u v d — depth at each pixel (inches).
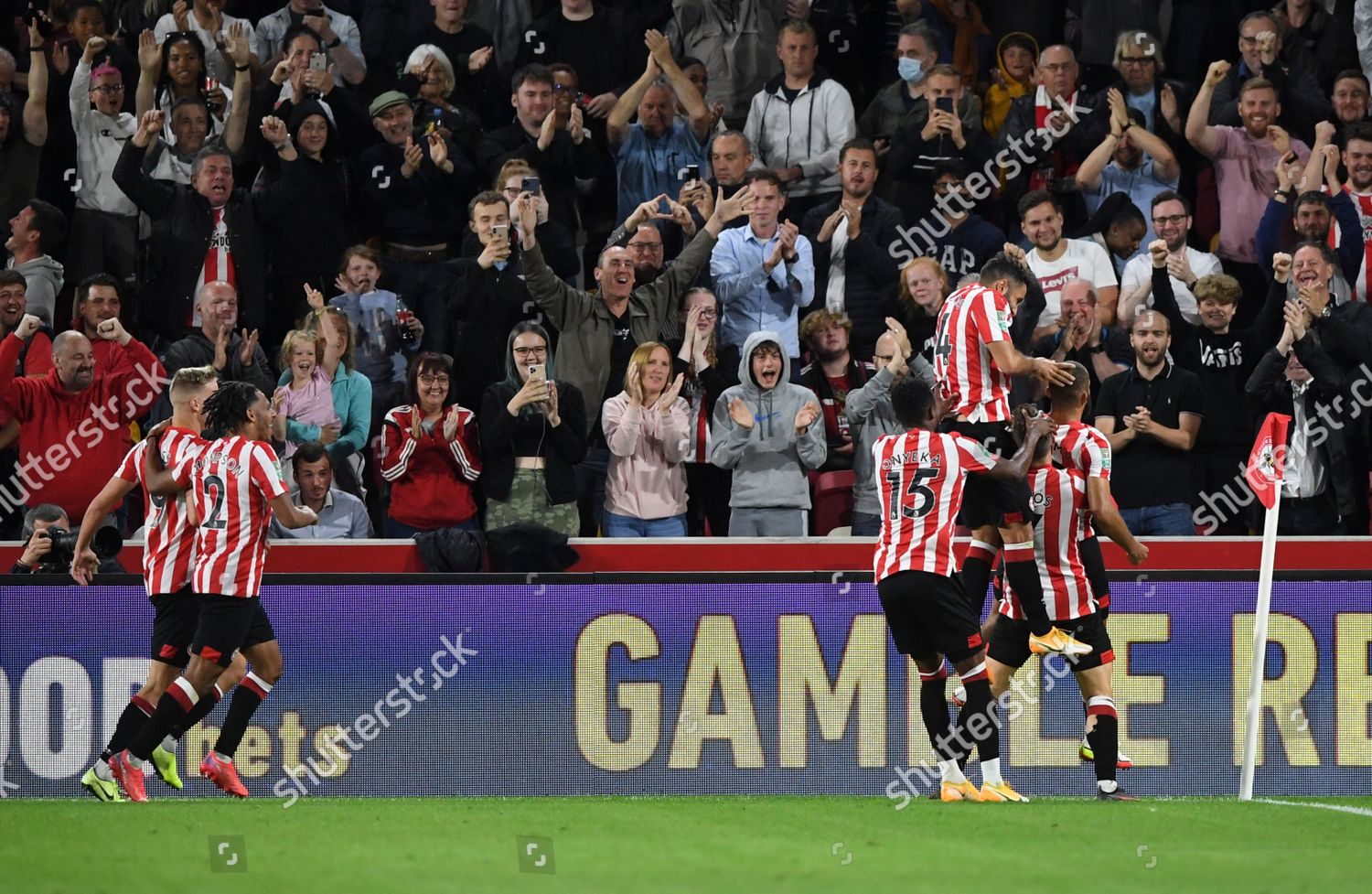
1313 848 660.7
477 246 1289.4
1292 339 1160.8
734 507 1151.6
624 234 1259.2
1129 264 1310.3
